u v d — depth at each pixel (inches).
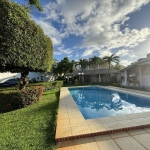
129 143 136.2
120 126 171.2
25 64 278.8
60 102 349.1
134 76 735.1
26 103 307.3
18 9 255.4
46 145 132.7
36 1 317.7
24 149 125.6
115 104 417.1
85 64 1339.8
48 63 394.0
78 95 622.8
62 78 1362.0
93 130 162.7
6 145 132.6
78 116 225.1
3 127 180.2
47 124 187.3
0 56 229.1
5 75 861.8
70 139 148.6
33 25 296.8
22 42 264.5
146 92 485.7
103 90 721.0
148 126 174.1
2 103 275.1
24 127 178.5
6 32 235.1
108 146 132.0
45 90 621.3
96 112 329.7
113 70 1279.5
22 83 362.9
